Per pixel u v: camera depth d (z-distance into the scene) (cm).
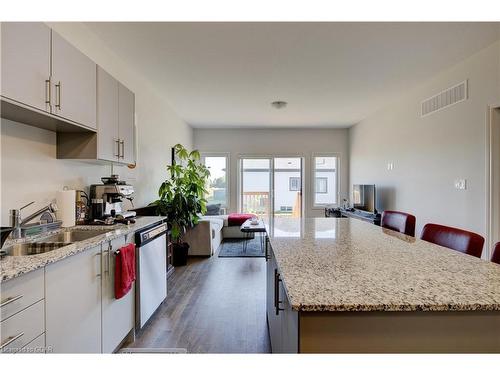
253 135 686
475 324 84
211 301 286
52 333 130
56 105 168
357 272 106
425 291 88
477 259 123
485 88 279
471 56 296
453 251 138
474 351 84
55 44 167
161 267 268
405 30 244
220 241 557
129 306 210
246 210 705
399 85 383
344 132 685
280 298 127
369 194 507
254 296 299
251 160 704
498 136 273
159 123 430
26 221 170
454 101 322
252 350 202
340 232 191
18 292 111
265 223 230
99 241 166
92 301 163
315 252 136
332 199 700
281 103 469
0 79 131
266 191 706
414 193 402
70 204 208
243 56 296
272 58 300
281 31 246
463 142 309
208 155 685
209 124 638
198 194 436
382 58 301
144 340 215
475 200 293
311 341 83
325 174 699
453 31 246
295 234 183
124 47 275
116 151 244
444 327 84
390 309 79
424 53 289
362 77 355
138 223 241
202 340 215
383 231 194
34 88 151
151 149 397
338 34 252
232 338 218
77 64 188
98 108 215
